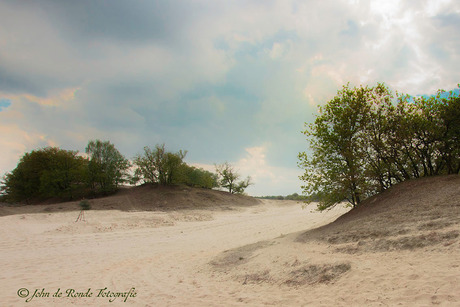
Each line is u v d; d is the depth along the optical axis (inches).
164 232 856.3
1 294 293.7
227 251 459.2
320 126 526.3
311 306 197.5
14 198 1973.4
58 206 1433.3
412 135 482.0
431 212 312.8
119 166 1868.8
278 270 292.7
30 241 671.1
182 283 320.5
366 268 232.2
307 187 521.0
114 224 923.4
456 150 471.5
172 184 1904.5
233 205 1814.7
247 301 231.1
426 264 208.2
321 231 440.5
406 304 163.8
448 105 456.4
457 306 145.5
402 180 527.5
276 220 1103.6
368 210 440.8
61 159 1875.0
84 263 465.7
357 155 503.2
